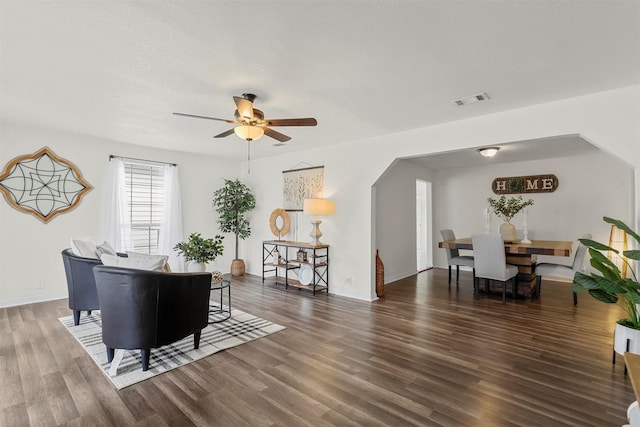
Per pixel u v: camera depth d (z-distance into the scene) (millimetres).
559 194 5660
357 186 4551
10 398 2008
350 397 2049
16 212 3938
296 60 2205
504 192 6195
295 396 2059
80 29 1836
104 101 2992
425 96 2844
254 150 5309
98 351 2666
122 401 1989
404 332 3166
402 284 5367
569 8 1634
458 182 6797
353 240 4605
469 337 3035
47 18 1728
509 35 1888
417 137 3900
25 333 3051
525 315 3693
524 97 2852
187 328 2596
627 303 2453
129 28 1832
